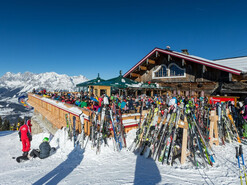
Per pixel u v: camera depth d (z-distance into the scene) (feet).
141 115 23.16
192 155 18.19
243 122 26.16
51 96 51.55
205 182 13.08
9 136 60.23
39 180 14.88
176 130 18.07
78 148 22.31
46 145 22.41
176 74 52.31
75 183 13.58
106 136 22.26
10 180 15.66
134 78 63.82
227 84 40.40
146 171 15.25
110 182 13.21
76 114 26.78
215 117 21.88
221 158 17.99
